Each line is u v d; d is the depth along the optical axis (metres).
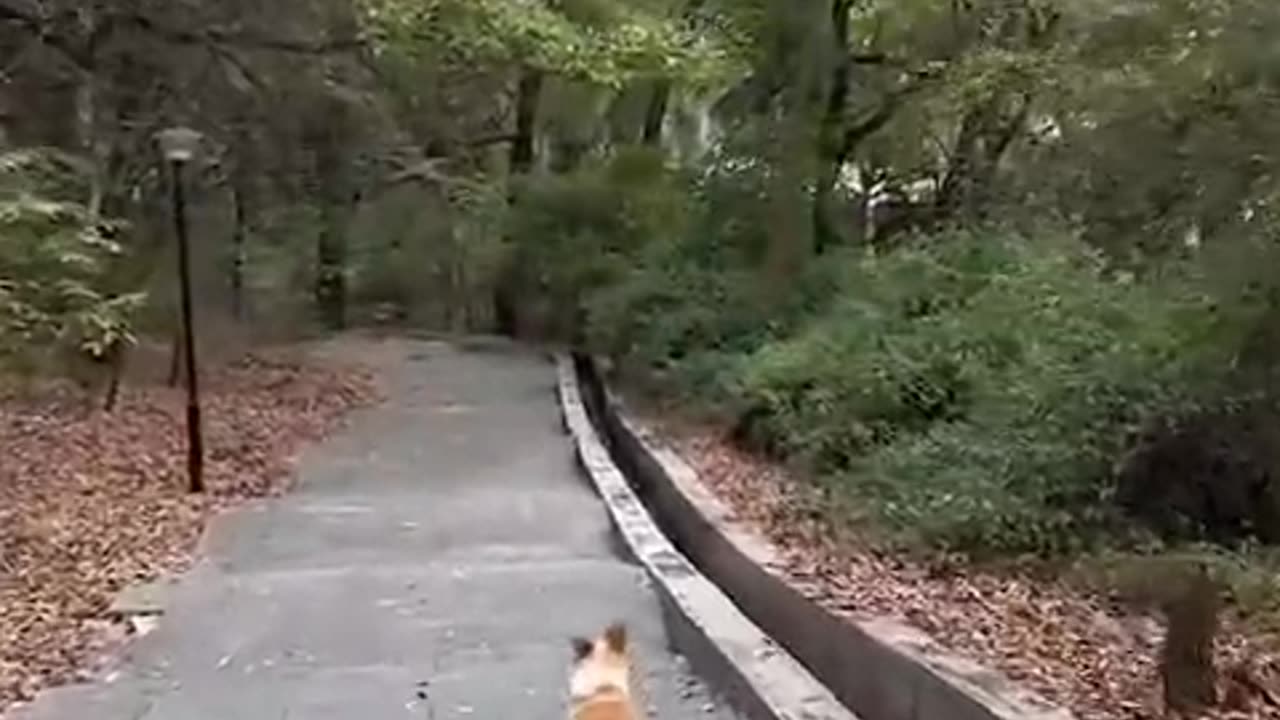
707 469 11.30
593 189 24.33
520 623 7.38
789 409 11.66
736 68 16.66
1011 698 5.01
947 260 12.66
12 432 13.73
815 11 16.22
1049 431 8.23
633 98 23.98
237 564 9.16
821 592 6.89
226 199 19.41
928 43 16.11
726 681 6.24
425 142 24.66
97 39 14.26
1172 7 7.31
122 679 6.57
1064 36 11.05
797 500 9.45
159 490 11.86
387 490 12.14
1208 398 7.65
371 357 23.62
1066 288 9.79
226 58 15.40
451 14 15.39
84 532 10.08
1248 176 6.91
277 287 25.25
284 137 18.33
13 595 8.23
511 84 25.05
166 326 17.05
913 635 5.94
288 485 12.41
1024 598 6.89
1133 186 7.89
